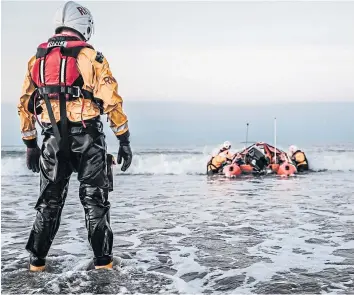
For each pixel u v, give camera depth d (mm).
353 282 3355
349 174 12562
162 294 3092
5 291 3129
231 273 3590
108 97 3418
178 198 7875
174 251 4254
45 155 3562
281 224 5508
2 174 12594
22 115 3725
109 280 3352
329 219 5801
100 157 3551
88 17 3709
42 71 3455
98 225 3561
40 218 3590
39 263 3617
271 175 12289
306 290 3191
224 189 9219
